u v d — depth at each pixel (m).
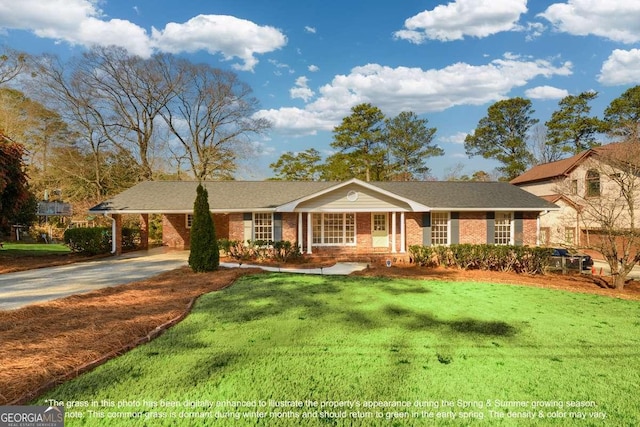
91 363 4.37
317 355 4.91
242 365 4.54
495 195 18.17
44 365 4.20
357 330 6.01
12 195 13.25
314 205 16.78
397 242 18.00
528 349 5.30
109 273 11.75
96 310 6.79
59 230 27.16
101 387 3.90
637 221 16.62
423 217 17.27
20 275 11.36
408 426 3.34
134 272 11.96
